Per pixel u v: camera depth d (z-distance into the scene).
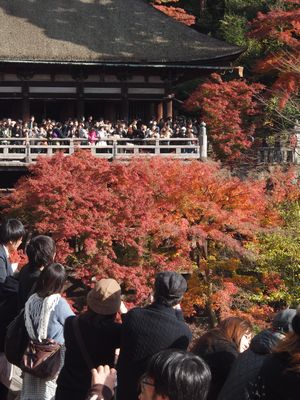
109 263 16.48
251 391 4.25
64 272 6.27
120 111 31.56
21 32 29.94
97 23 31.19
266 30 27.16
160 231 16.64
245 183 18.28
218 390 5.23
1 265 7.46
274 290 17.53
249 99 29.56
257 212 18.16
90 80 30.47
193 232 16.66
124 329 5.38
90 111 32.28
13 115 30.84
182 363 3.63
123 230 16.73
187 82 39.72
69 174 18.00
